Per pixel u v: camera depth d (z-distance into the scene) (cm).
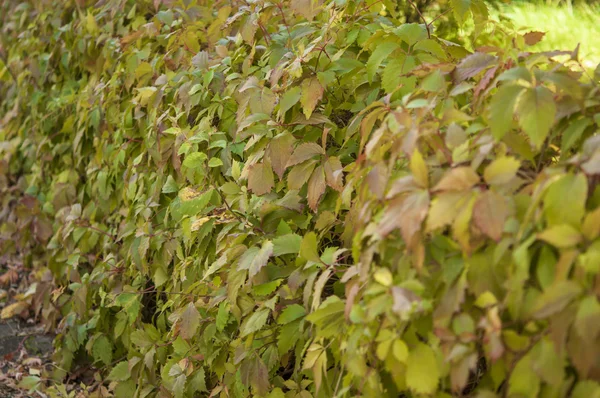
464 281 142
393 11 262
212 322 249
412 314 149
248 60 266
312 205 220
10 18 591
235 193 246
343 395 181
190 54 315
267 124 234
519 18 514
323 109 248
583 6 543
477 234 140
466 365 138
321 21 274
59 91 467
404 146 154
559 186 130
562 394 127
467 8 242
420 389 145
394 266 158
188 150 262
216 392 247
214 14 345
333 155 236
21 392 357
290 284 210
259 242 233
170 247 288
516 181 143
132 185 318
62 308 403
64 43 451
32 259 480
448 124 171
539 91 149
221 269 246
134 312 303
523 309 133
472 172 140
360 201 175
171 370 259
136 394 292
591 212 124
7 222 496
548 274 130
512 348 133
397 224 145
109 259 341
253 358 228
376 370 164
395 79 218
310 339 198
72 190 417
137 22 376
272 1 271
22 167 533
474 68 183
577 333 121
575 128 155
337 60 238
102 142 367
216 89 279
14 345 405
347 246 207
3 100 605
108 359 338
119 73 354
